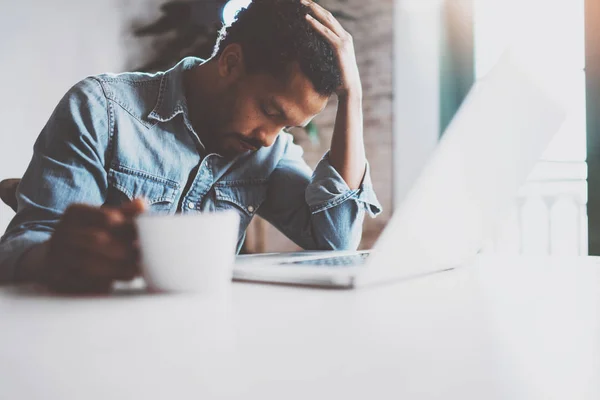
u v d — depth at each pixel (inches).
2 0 147.9
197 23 139.2
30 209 40.4
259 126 49.9
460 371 9.9
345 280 22.4
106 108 47.0
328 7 138.5
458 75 132.0
